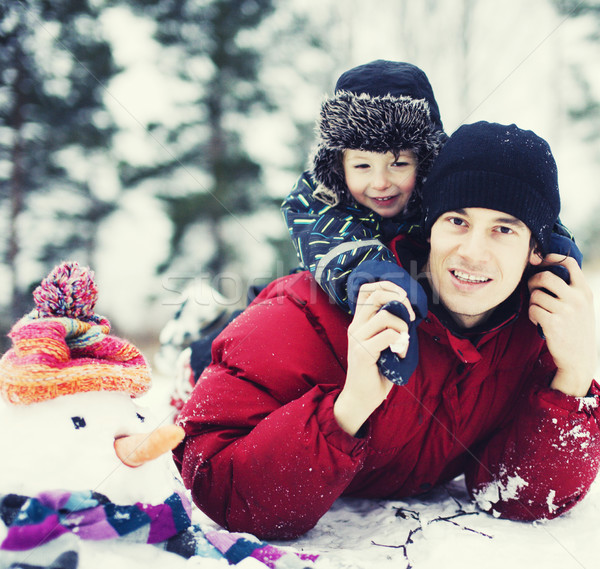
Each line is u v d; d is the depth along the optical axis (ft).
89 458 4.38
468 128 5.78
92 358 4.85
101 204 41.09
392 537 5.57
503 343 5.97
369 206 7.34
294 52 43.83
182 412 5.87
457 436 6.03
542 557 5.16
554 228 6.42
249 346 5.80
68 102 41.09
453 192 5.62
